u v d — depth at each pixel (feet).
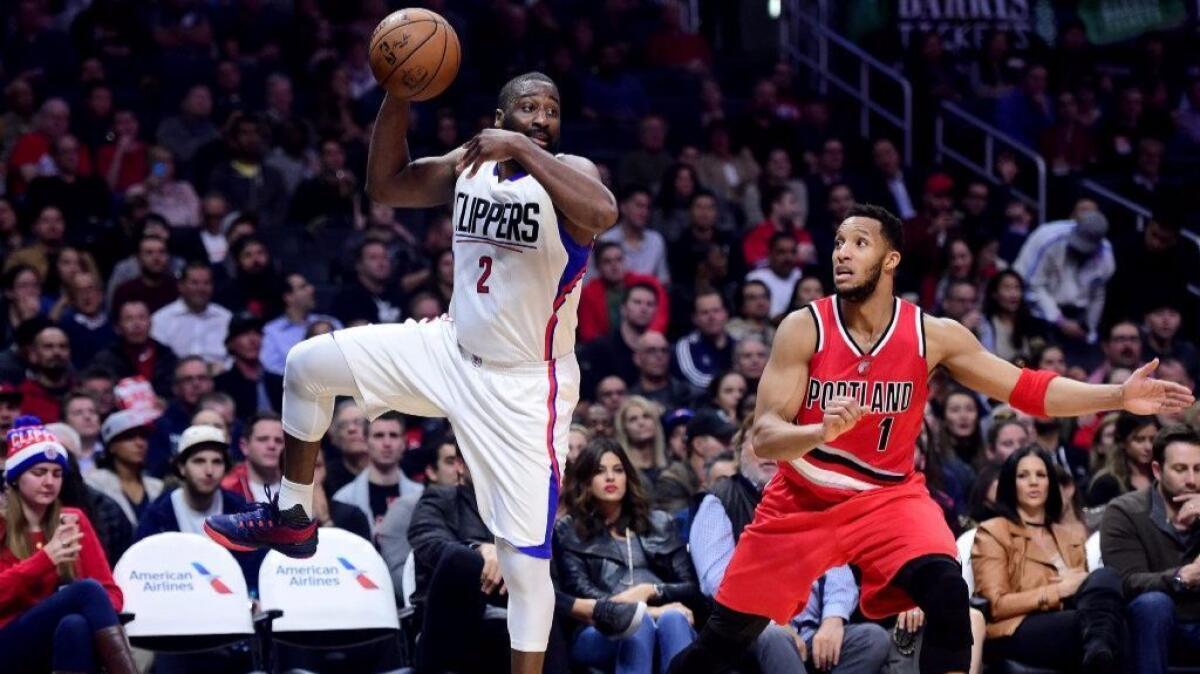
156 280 34.76
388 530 25.29
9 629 20.72
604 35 51.49
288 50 46.62
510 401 16.57
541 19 49.55
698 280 39.09
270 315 35.68
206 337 34.24
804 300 35.88
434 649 21.90
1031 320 37.78
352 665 24.59
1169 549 24.03
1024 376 17.57
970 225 44.39
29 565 20.85
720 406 30.94
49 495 21.75
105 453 26.63
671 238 41.81
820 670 23.02
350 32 47.96
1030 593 23.31
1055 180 48.14
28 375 30.48
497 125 16.79
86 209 38.34
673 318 37.73
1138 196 48.42
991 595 23.58
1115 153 49.67
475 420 16.67
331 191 40.37
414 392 16.97
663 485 27.27
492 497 16.76
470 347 16.69
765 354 32.40
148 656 24.13
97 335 33.58
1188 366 38.11
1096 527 26.48
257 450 26.07
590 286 36.81
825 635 22.88
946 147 50.29
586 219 15.85
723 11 54.24
